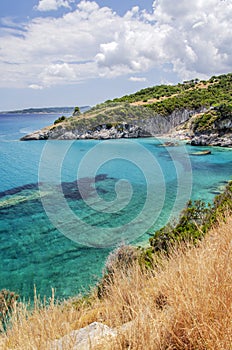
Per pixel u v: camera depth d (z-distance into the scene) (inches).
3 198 916.0
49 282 478.6
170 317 77.4
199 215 378.9
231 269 87.4
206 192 1016.9
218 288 79.5
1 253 589.9
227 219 166.2
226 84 3878.0
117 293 113.3
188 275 91.8
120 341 73.2
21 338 89.2
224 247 113.0
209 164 1594.5
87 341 79.4
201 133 2255.2
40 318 98.0
